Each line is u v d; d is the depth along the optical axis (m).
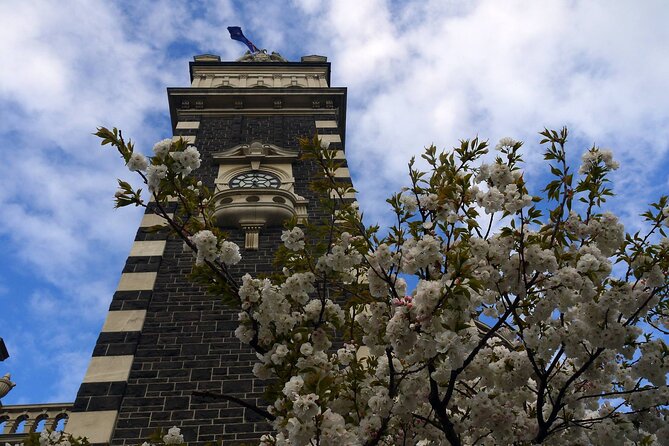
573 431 5.46
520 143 5.54
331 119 16.61
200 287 9.85
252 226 11.20
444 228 5.48
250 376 8.30
